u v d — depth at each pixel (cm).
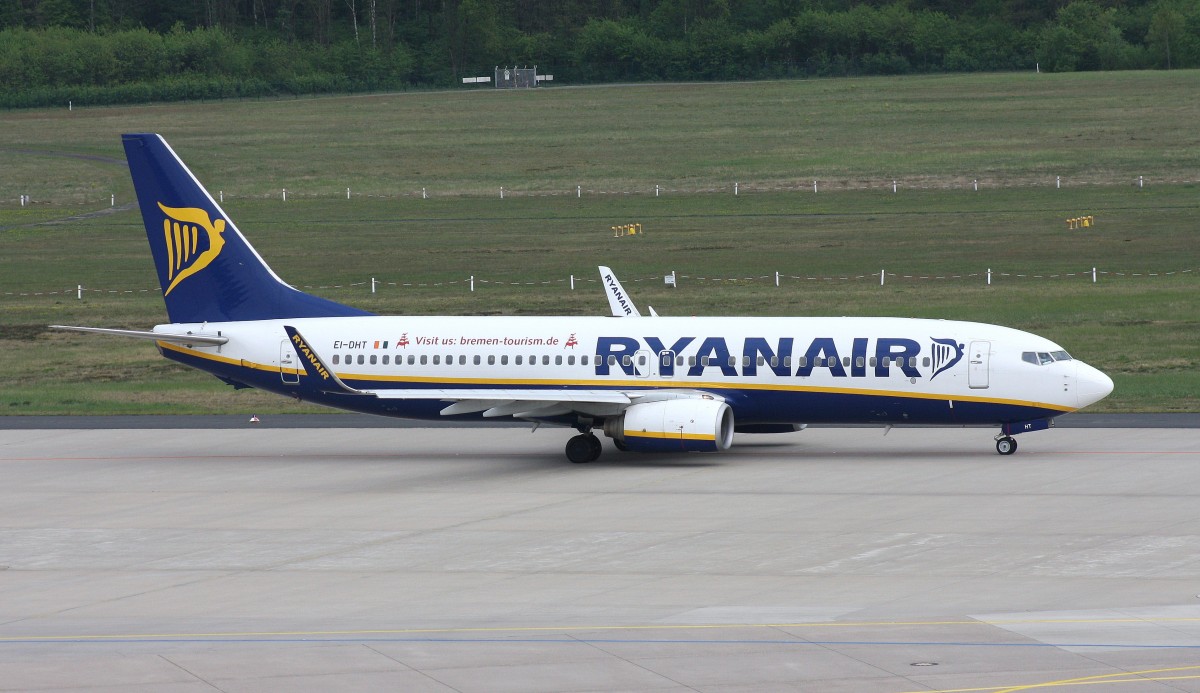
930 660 9562
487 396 19075
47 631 11012
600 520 15325
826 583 12194
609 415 19412
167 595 12362
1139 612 10869
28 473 19438
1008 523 14588
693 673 9369
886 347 19138
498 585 12462
